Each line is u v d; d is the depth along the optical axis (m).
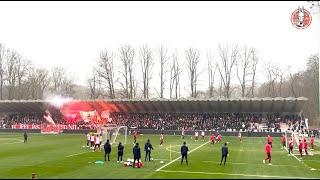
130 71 104.81
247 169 31.23
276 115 81.75
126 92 104.25
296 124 77.19
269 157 35.19
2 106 90.75
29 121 91.44
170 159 37.09
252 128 77.31
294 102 76.25
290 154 43.06
